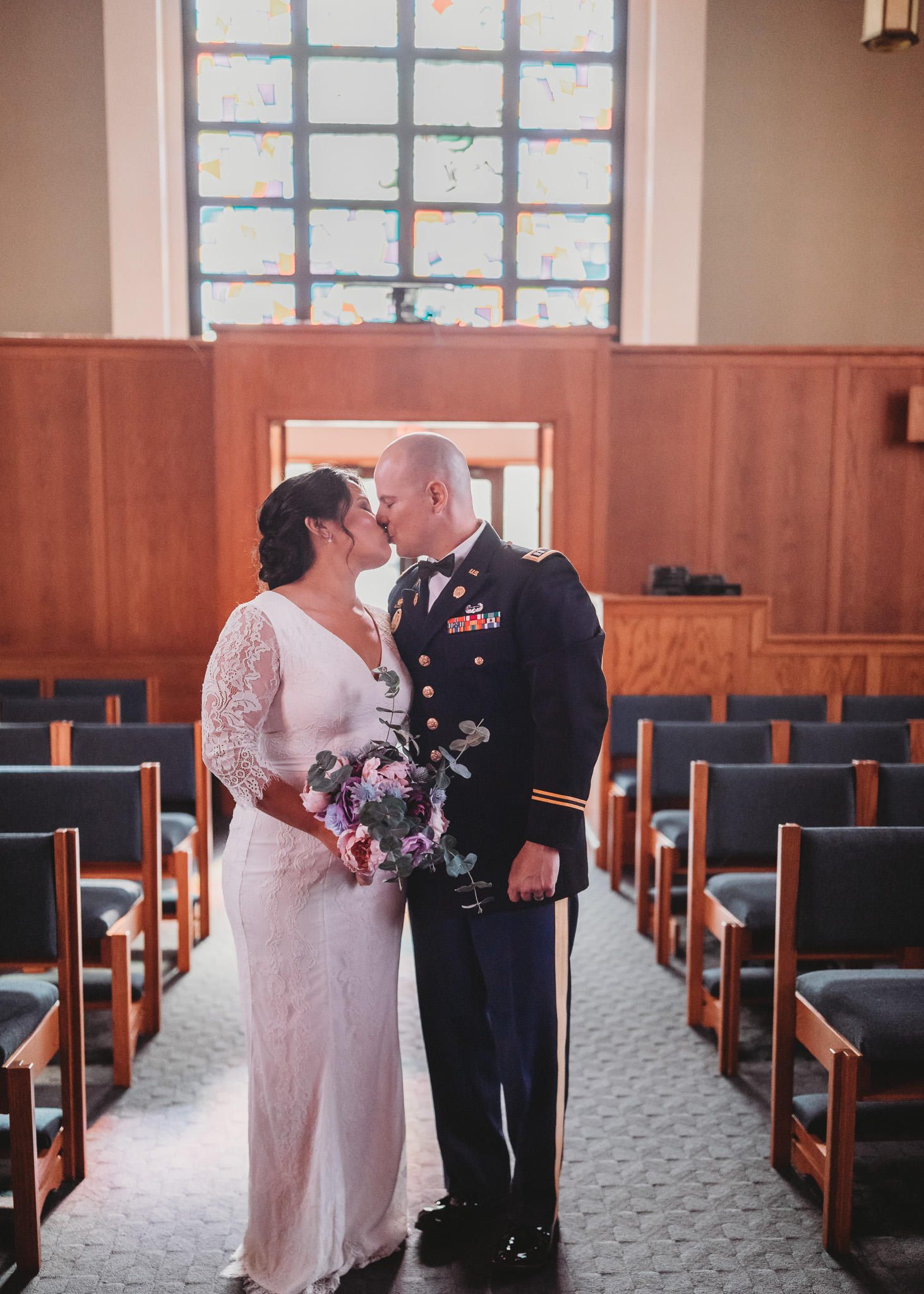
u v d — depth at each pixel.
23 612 6.36
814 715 4.63
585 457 6.02
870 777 3.07
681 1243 2.10
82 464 6.29
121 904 2.85
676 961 3.72
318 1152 1.90
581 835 1.88
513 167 8.19
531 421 5.99
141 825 3.01
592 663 1.89
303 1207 1.90
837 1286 1.97
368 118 8.11
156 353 6.23
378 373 5.89
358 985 1.95
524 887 1.85
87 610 6.37
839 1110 2.04
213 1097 2.71
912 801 3.06
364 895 1.95
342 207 8.12
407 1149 2.47
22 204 7.47
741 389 6.61
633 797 4.81
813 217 7.78
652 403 6.61
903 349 6.58
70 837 2.24
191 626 6.38
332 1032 1.91
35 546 6.33
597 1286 1.96
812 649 5.11
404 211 8.16
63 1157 2.31
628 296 8.16
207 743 1.78
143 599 6.37
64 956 2.27
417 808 1.74
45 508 6.31
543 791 1.84
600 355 5.96
